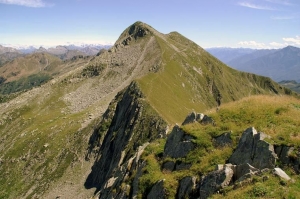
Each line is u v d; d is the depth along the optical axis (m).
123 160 78.88
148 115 91.75
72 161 115.38
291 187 19.72
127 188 32.38
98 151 111.69
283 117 29.33
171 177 28.03
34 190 109.19
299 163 22.36
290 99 35.56
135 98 108.38
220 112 33.59
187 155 29.58
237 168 23.89
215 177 23.86
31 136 143.50
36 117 185.25
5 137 173.88
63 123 148.62
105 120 121.44
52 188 104.94
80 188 97.25
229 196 20.75
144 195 29.23
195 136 30.81
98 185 91.31
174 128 34.50
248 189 20.47
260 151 24.39
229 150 27.33
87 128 130.75
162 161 31.91
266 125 28.66
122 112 110.06
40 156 125.81
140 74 198.12
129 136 88.69
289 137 24.72
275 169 21.50
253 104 33.66
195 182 25.59
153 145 37.25
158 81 136.00
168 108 108.62
